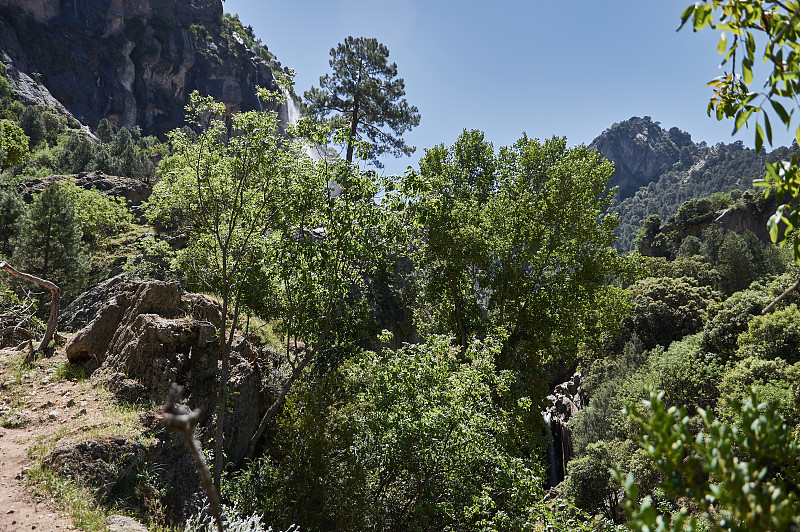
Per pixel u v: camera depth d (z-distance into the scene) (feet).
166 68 597.52
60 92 510.17
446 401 42.04
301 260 48.14
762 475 6.76
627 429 88.58
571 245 76.79
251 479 41.93
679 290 166.91
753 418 7.50
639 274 79.15
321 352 49.62
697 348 110.73
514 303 79.25
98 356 46.39
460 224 75.97
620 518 89.10
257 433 45.98
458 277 77.05
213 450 42.11
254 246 47.50
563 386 169.78
